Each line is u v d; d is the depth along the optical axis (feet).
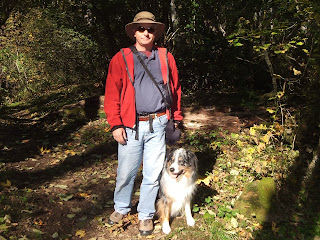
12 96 51.26
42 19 49.67
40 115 31.65
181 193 11.55
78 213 13.00
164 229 11.62
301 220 12.37
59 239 11.16
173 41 35.09
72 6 30.30
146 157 10.73
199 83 35.68
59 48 51.21
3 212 12.17
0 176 16.12
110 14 30.73
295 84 20.80
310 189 14.24
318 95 16.15
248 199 13.09
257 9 24.48
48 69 54.08
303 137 17.39
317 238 11.38
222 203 13.43
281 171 14.84
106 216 12.81
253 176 15.21
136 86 10.09
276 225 12.07
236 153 18.15
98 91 40.24
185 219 12.50
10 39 53.72
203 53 33.01
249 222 12.26
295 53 20.07
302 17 16.01
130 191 11.39
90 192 14.79
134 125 10.17
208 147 19.22
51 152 20.33
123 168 10.78
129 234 11.63
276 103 17.15
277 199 13.17
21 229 11.42
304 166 15.75
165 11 32.71
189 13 30.45
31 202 13.56
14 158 19.31
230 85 34.68
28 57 54.03
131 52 10.11
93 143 21.39
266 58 16.08
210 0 28.81
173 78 10.96
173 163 11.05
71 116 27.07
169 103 10.50
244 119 23.30
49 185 15.46
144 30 9.95
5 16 28.14
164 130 10.61
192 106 25.55
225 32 32.37
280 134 17.39
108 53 35.17
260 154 16.42
